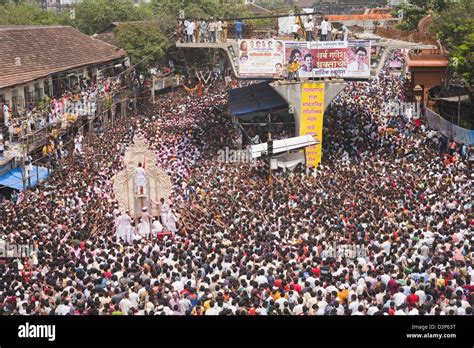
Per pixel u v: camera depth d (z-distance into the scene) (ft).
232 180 110.52
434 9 229.45
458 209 89.92
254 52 141.18
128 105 194.70
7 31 160.76
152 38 201.67
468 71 155.22
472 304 62.18
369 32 185.06
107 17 257.34
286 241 77.41
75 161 126.72
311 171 120.67
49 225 85.35
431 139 139.85
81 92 160.86
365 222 85.56
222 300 58.29
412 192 99.71
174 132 153.58
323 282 63.87
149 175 96.89
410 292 62.03
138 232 91.71
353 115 161.27
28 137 123.24
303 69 140.77
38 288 64.75
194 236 81.00
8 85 130.11
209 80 232.73
